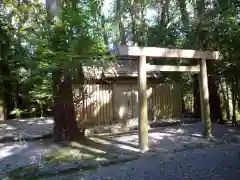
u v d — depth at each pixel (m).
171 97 10.82
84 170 4.76
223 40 7.96
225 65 8.37
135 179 4.17
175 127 8.96
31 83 5.81
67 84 6.82
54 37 5.00
